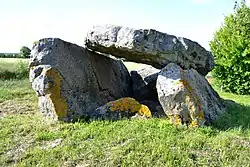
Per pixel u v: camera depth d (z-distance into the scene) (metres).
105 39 7.05
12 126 6.28
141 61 7.72
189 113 6.04
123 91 9.09
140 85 9.45
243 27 17.19
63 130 5.93
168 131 5.68
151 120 6.29
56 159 4.87
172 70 6.57
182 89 6.13
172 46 6.93
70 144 5.29
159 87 6.41
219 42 16.94
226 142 5.23
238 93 15.91
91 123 6.21
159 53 6.85
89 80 7.54
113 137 5.45
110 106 6.68
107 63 8.80
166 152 4.86
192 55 7.51
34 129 6.06
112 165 4.65
